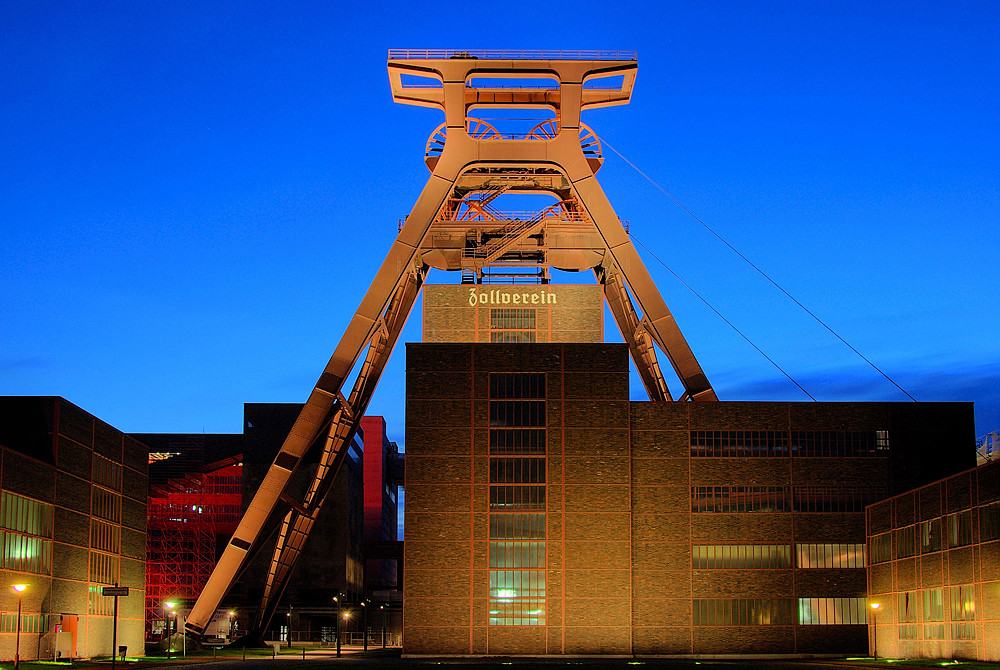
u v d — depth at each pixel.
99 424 79.75
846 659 76.62
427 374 83.94
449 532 81.81
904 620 74.44
